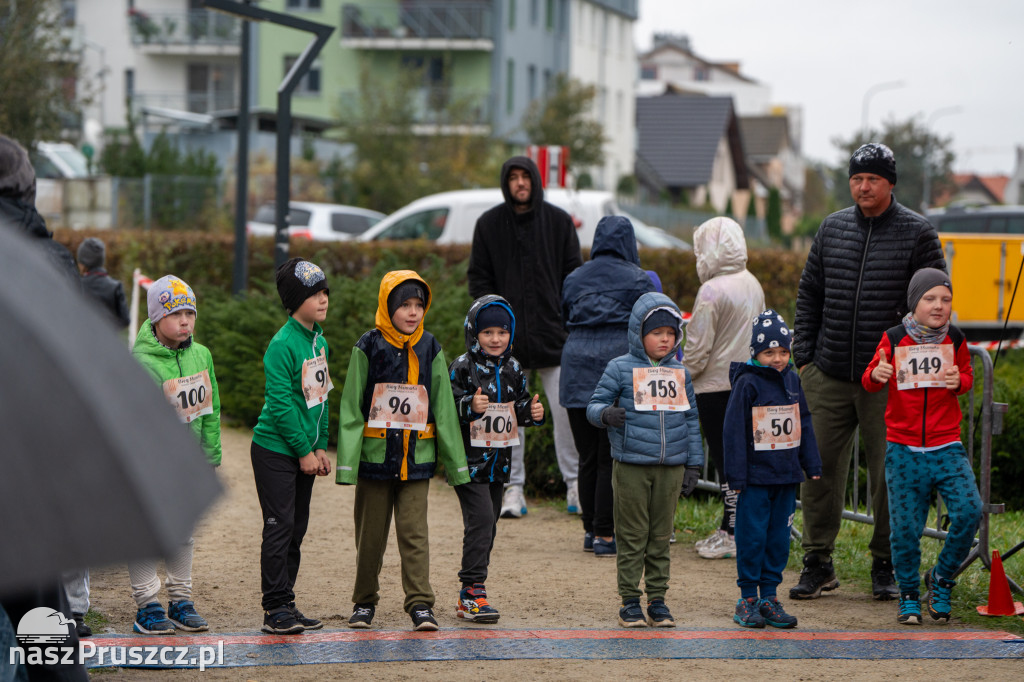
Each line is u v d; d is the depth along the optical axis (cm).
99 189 5100
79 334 358
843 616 1068
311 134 7100
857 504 1281
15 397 333
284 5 8406
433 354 1009
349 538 1351
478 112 7188
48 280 374
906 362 1033
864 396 1111
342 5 8275
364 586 999
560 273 1454
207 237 3158
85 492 328
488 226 1454
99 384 344
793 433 1027
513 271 1444
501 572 1216
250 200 5734
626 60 10531
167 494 340
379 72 8331
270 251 3062
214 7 2034
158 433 354
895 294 1098
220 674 852
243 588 1122
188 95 8738
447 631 987
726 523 1302
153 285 962
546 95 7775
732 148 12000
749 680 861
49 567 324
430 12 8100
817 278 1161
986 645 962
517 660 904
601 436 1277
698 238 1298
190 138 7081
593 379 1279
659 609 1022
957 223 4369
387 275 993
